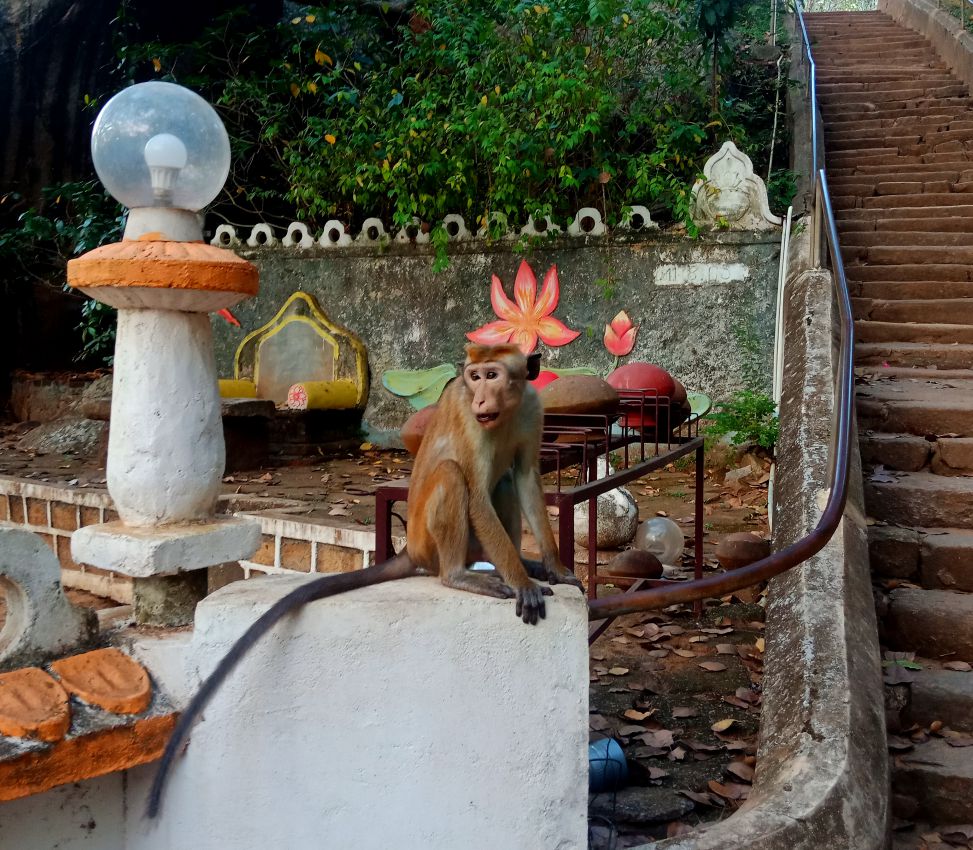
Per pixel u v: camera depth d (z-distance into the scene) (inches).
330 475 371.2
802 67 540.7
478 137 388.5
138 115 119.9
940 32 609.9
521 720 107.0
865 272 352.8
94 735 101.6
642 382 218.8
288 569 248.7
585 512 260.5
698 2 434.9
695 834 113.7
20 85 527.8
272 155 523.5
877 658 150.4
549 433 187.3
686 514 312.0
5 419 534.3
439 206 410.3
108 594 274.4
